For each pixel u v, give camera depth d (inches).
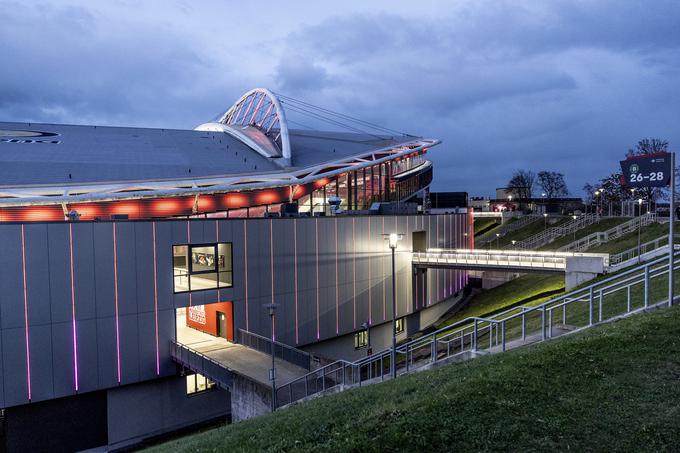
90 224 1076.5
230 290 1294.3
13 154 1588.3
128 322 1127.6
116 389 1125.1
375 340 1744.6
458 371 475.8
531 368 410.0
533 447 287.9
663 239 1795.0
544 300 1481.3
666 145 3363.7
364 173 2343.8
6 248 983.6
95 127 2325.3
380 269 1721.2
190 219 1220.5
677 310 519.2
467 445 294.4
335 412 417.4
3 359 982.4
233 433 463.2
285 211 1583.4
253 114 2650.1
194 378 1235.2
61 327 1043.9
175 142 2161.7
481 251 1861.5
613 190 3801.7
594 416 319.0
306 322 1472.7
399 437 304.3
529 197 5565.9
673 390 343.6
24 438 1021.8
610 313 874.8
